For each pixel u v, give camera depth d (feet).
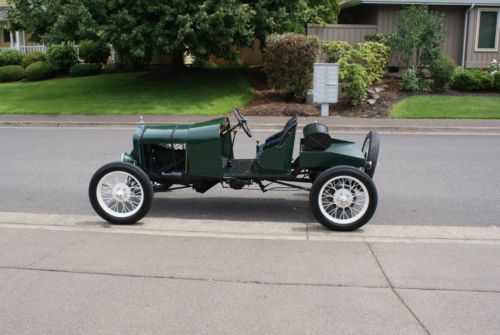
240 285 16.22
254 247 19.52
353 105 59.67
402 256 18.60
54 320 14.21
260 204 26.05
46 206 25.91
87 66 87.61
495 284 16.31
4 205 26.13
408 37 65.51
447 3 72.02
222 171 23.04
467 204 26.11
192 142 22.84
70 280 16.63
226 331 13.60
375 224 22.88
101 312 14.61
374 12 76.02
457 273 17.12
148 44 62.39
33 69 87.10
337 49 63.67
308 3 74.38
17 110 61.67
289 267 17.58
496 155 38.37
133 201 23.00
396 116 56.13
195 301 15.20
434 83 66.54
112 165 22.11
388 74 73.67
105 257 18.51
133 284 16.34
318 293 15.67
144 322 14.06
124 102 63.52
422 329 13.71
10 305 15.05
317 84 55.98
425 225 22.75
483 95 64.49
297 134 48.24
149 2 60.44
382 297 15.43
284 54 60.70
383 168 34.17
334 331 13.58
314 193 21.40
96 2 60.23
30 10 67.10
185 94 66.13
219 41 62.75
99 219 23.49
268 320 14.14
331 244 19.86
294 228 22.15
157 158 24.70
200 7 59.62
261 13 64.59
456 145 42.63
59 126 54.85
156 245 19.72
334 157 22.66
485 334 13.48
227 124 25.02
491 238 20.84
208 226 22.40
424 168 34.17
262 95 66.13
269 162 22.98
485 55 76.02
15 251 19.10
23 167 34.83
